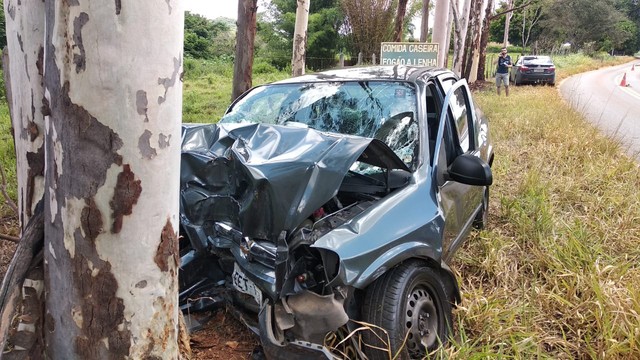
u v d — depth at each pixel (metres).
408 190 3.15
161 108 1.78
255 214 2.72
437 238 3.10
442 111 3.94
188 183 3.16
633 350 3.01
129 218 1.80
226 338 3.27
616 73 36.34
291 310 2.55
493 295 3.70
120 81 1.68
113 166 1.74
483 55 24.89
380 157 3.10
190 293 3.33
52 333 1.99
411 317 2.84
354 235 2.67
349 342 2.77
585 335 3.32
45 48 1.75
